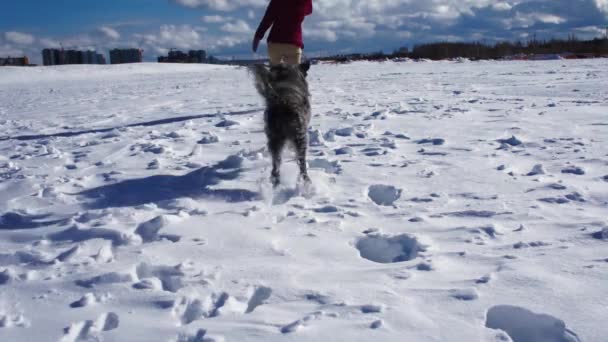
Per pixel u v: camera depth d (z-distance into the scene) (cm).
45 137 858
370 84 1691
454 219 378
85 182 525
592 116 789
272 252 331
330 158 570
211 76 3141
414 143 645
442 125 764
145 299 272
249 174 518
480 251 318
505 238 336
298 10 716
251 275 296
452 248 326
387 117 850
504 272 284
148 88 2106
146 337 236
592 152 557
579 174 479
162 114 1088
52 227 397
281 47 723
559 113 830
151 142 717
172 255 332
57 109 1366
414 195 436
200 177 519
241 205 432
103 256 329
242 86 1948
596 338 221
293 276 294
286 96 484
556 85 1375
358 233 359
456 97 1155
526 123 751
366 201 425
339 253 327
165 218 385
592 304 246
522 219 369
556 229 347
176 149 667
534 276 277
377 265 308
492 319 257
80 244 348
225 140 709
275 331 235
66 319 254
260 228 372
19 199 473
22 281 298
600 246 314
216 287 283
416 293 267
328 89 1505
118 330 244
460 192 440
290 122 475
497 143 624
